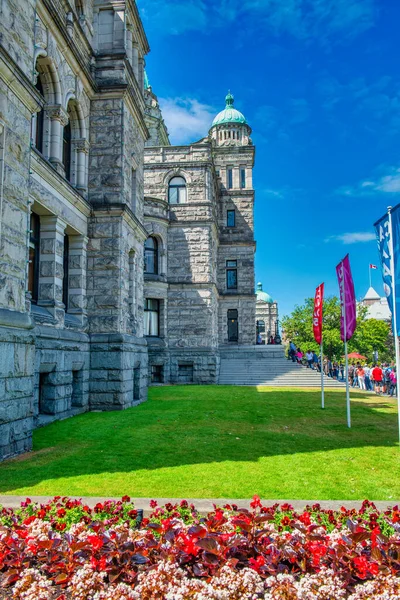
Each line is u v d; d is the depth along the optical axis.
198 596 3.60
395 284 9.96
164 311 31.91
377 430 12.41
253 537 4.24
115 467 8.22
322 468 8.27
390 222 10.12
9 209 9.25
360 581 4.02
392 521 4.95
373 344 70.62
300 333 66.56
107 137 17.30
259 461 8.77
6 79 9.05
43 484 7.11
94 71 17.34
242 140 43.91
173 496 6.59
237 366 34.31
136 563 4.01
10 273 9.23
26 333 9.55
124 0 17.78
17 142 9.59
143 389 19.44
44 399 13.43
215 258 36.28
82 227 16.41
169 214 33.28
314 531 4.55
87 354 16.09
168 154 34.03
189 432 11.71
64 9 14.94
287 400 19.88
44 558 4.12
